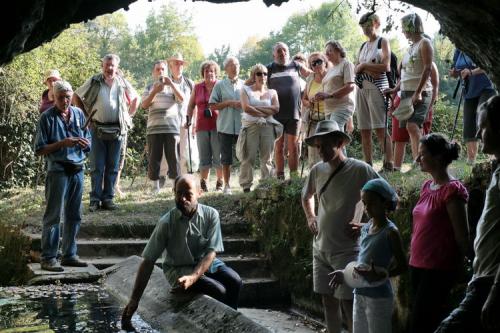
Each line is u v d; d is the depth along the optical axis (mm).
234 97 9891
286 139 10070
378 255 4703
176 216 5457
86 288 6766
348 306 5246
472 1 4652
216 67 10250
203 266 5418
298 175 9211
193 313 5113
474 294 3740
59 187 7297
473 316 3729
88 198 10461
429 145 4699
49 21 4844
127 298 6109
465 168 6410
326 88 8242
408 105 7531
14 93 13117
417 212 4797
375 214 4777
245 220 9203
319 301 7309
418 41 7512
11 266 7129
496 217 3703
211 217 5574
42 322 5320
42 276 7035
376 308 4727
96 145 9359
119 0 5168
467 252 4555
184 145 11109
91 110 9281
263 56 31750
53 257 7344
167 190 11008
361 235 4934
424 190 4844
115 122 9344
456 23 5047
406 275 5754
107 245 8297
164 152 10633
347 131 9641
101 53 41875
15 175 13102
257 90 9344
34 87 13531
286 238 8047
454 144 4727
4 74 13047
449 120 11156
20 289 6680
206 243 5531
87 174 13289
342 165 5398
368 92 8039
